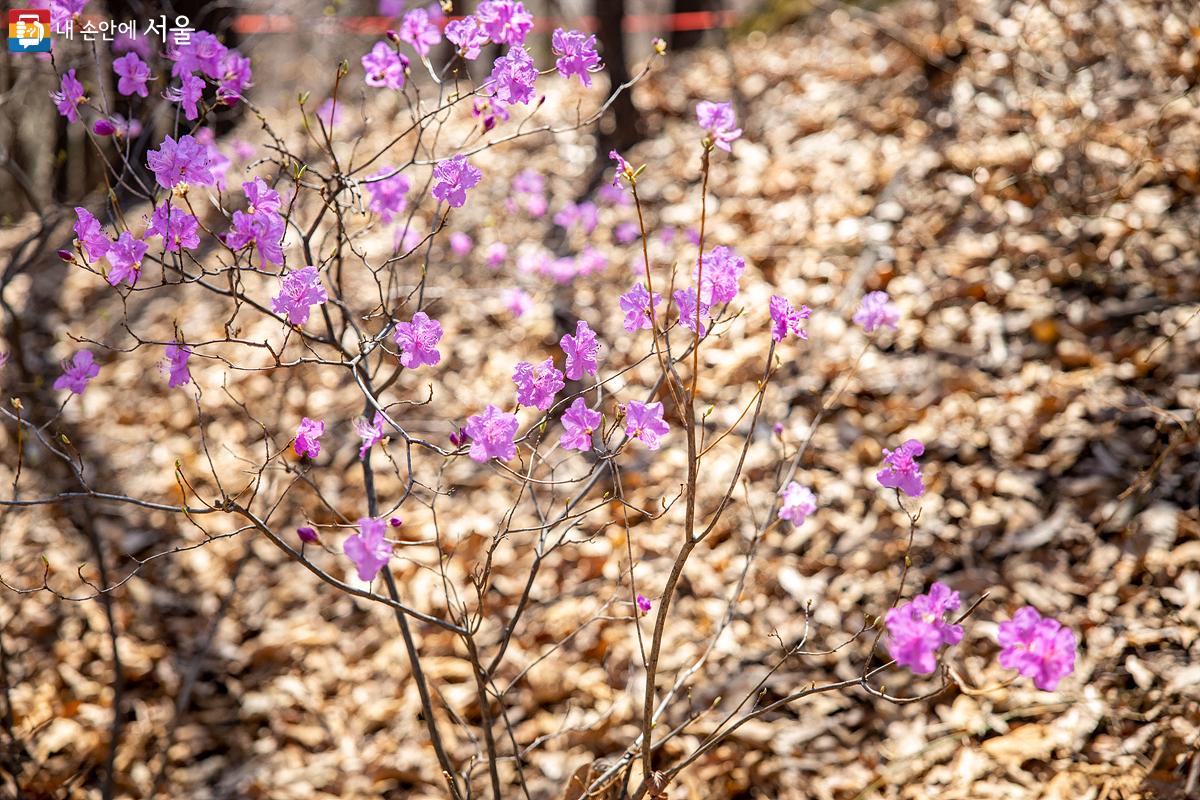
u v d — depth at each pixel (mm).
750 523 3115
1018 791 2266
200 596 3262
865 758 2449
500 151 5438
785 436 3377
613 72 5145
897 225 4109
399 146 5324
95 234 1511
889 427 3289
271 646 3068
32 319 4570
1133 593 2607
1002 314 3541
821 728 2541
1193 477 2781
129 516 3549
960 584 2773
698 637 2840
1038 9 4578
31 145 4137
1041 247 3711
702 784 2471
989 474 3039
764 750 2516
